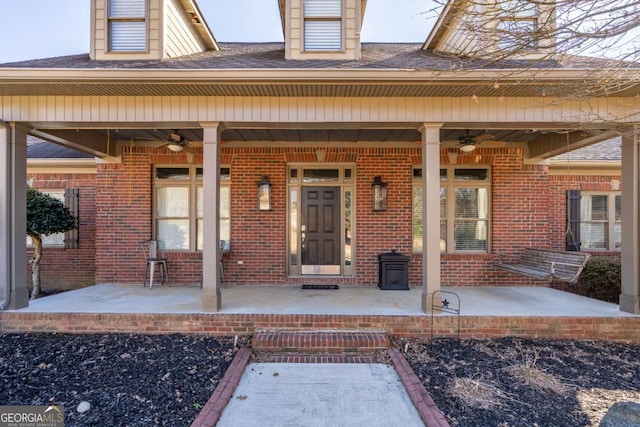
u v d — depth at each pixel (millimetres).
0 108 4648
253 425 2883
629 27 2713
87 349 4168
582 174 7348
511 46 3139
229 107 4664
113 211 6875
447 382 3465
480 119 4641
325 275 6980
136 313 4668
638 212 4684
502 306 5125
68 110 4660
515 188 6867
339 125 4816
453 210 7008
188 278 6828
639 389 3381
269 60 5184
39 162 7449
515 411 2984
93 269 7766
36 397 3172
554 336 4609
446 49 5934
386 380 3637
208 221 4723
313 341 4285
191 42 6148
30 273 7902
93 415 2906
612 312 4789
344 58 5379
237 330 4625
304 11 5441
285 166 6840
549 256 5910
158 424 2803
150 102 4656
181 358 3967
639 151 4676
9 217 4762
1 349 4148
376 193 6699
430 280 4711
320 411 3084
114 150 6840
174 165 7051
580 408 3043
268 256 6773
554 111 4621
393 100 4664
